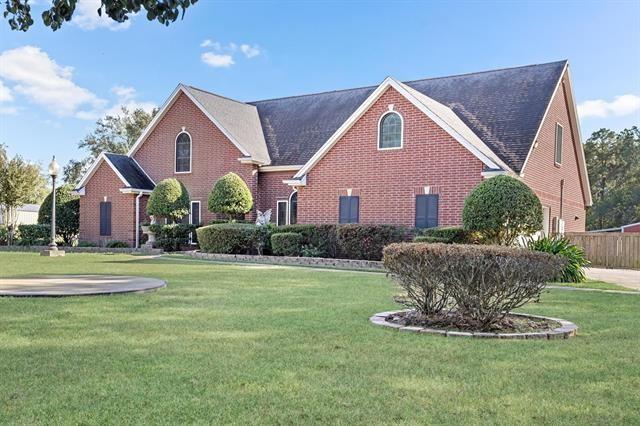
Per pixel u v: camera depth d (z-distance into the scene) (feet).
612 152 169.99
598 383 13.89
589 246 71.05
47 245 91.81
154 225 81.35
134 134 160.25
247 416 11.07
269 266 55.06
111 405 11.64
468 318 21.61
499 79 77.97
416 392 12.87
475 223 49.73
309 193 69.62
